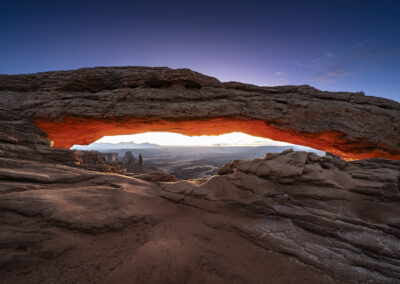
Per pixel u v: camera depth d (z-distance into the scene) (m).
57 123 17.02
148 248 5.80
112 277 4.48
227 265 5.34
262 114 17.14
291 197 8.42
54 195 7.34
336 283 4.87
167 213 8.59
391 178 7.66
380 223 6.41
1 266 4.18
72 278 4.29
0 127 12.40
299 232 6.96
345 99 17.67
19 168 9.43
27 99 16.73
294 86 19.03
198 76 17.95
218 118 17.20
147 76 17.59
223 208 8.95
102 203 7.78
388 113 16.23
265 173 9.59
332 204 7.59
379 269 5.18
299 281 4.92
